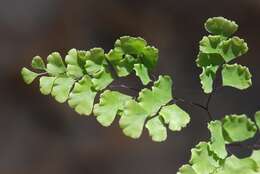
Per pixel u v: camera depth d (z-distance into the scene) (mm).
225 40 490
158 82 490
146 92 486
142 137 1349
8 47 1372
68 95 497
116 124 1364
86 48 1396
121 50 490
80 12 1408
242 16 1407
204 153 481
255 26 1408
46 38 1392
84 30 1403
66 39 1394
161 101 489
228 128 487
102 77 494
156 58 492
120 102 492
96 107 489
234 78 494
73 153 1338
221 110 1349
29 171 1313
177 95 1359
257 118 490
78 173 1322
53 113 1358
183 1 1422
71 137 1349
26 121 1354
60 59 500
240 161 484
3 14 1382
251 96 1367
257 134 1054
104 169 1326
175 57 1401
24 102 1359
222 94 1356
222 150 484
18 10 1391
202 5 1421
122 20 1415
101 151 1338
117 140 1348
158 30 1415
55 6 1406
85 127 1358
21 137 1337
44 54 1380
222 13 1415
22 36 1385
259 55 1395
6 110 1350
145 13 1427
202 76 490
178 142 1346
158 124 484
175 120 486
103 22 1414
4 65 1362
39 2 1403
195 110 1349
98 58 493
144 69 493
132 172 1325
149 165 1327
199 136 1342
